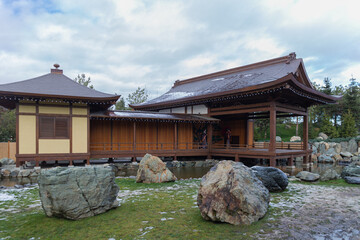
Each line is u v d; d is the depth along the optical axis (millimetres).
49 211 6531
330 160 27734
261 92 18859
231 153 21516
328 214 6797
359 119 42875
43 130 16906
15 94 15344
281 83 17250
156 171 12312
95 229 5863
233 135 27766
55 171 6648
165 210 7289
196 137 24594
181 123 23953
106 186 7199
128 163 19766
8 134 32344
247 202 6059
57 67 19984
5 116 34812
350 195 9055
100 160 21938
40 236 5539
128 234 5566
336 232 5613
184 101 24984
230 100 22172
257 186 6766
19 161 16359
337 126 45344
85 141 17922
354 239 5266
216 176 6523
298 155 21484
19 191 10672
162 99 31188
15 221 6512
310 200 8289
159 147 22906
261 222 6133
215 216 6051
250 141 27344
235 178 6258
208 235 5422
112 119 19844
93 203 6797
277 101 19719
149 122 22641
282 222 6156
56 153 17109
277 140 42406
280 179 9672
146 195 9273
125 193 9641
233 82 25844
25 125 16500
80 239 5352
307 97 20000
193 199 8617
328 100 22391
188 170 19438
